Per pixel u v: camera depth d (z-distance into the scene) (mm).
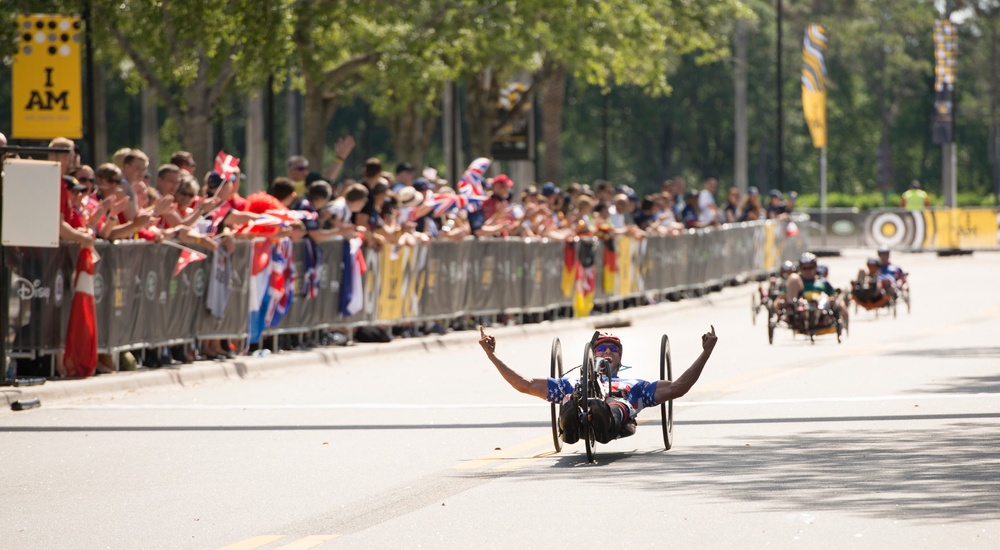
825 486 24578
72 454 30141
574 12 82188
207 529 22375
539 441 31125
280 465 28438
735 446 29609
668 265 78438
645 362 48250
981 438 29781
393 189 57062
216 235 45656
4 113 185625
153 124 109125
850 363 46781
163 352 44156
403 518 22859
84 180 41656
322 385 42812
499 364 28547
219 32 64375
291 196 48406
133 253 41969
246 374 45406
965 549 19734
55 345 39844
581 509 23156
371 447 30656
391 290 54219
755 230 98000
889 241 133250
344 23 78062
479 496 24609
